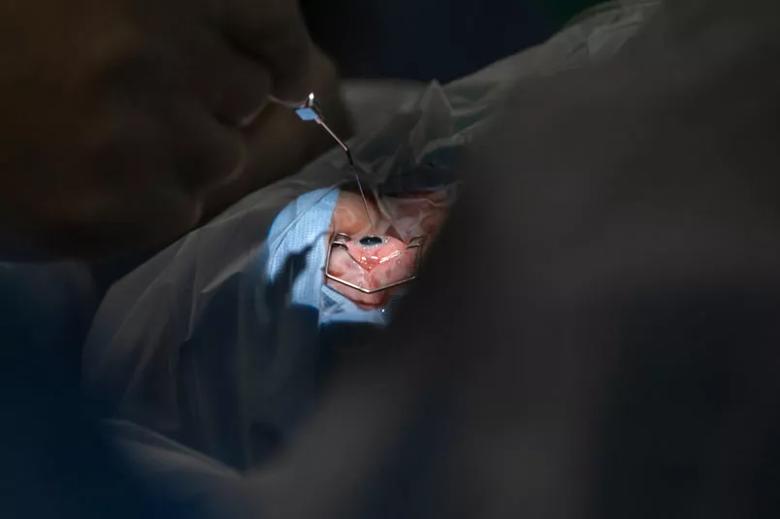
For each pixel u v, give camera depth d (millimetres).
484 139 503
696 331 413
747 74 463
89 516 775
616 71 493
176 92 669
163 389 990
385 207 1067
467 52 1439
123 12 624
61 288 1064
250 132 823
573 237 442
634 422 414
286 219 1081
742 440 403
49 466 825
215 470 801
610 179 450
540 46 1043
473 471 438
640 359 417
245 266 1040
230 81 701
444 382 453
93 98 626
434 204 985
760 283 412
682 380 411
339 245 1045
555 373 430
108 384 1013
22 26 610
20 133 633
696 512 402
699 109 458
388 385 474
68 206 671
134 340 1031
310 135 1186
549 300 435
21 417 882
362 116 1329
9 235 701
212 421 929
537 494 423
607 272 431
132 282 1072
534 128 480
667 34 501
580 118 473
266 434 878
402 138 1140
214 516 656
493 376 441
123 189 669
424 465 450
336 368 609
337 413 489
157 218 701
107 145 642
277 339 960
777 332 406
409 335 471
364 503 458
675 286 420
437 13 1430
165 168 689
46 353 980
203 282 1038
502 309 444
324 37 1508
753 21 479
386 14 1462
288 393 898
